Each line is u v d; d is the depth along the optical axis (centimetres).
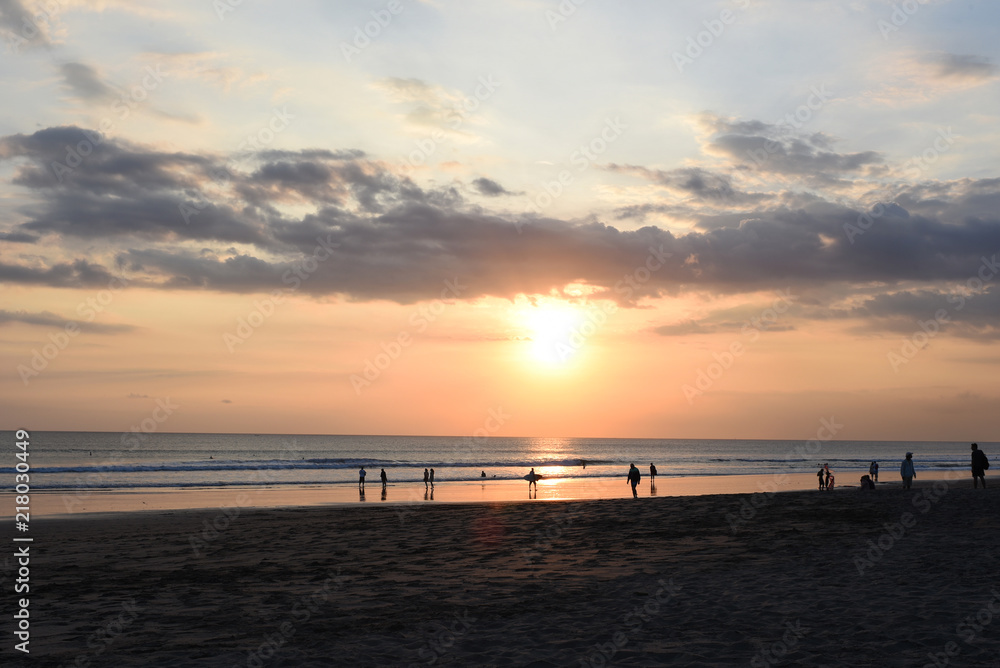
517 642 738
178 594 1058
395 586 1103
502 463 9738
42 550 1644
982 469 2803
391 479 6012
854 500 2414
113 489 4444
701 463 10475
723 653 669
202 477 5959
